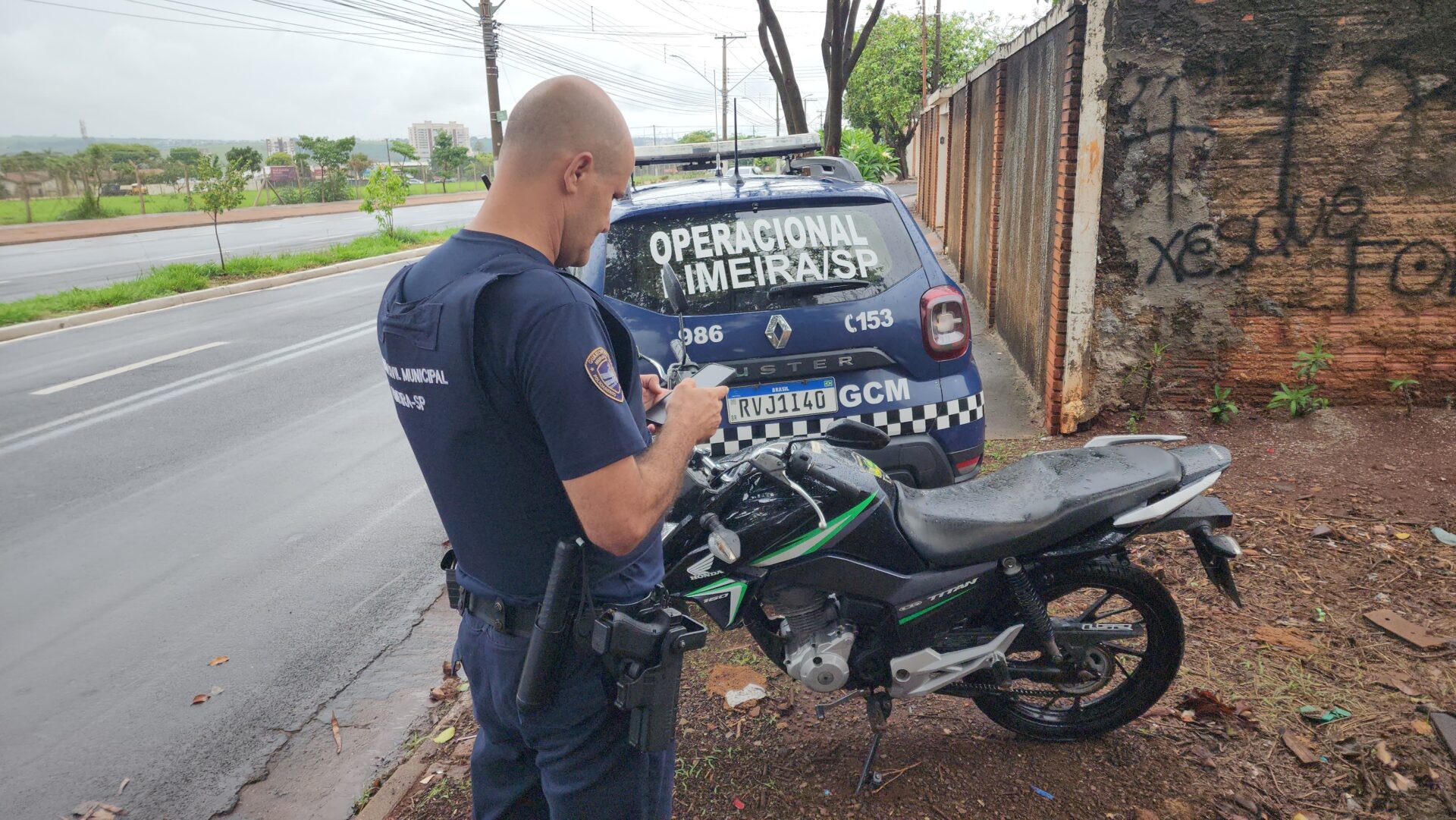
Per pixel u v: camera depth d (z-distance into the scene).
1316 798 2.43
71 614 4.24
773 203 3.72
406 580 4.43
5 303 15.00
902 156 47.50
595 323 1.47
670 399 1.64
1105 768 2.62
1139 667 2.70
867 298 3.65
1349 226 5.19
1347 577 3.56
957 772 2.64
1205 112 5.14
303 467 6.23
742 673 3.25
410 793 2.80
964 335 3.75
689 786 2.68
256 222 36.75
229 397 8.34
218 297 15.62
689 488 2.40
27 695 3.57
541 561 1.59
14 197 42.91
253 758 3.12
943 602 2.54
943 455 3.73
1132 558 3.83
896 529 2.51
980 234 10.05
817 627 2.55
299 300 14.85
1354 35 4.96
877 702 2.60
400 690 3.49
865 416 3.65
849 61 13.84
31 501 5.81
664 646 1.65
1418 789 2.42
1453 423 5.12
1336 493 4.36
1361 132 5.07
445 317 1.45
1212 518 2.50
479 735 1.93
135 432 7.30
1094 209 5.30
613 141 1.53
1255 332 5.40
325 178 54.03
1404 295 5.23
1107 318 5.48
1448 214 5.08
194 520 5.35
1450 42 4.89
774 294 3.61
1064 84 5.41
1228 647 3.13
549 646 1.58
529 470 1.51
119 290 15.21
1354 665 2.98
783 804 2.58
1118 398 5.60
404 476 5.93
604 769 1.71
